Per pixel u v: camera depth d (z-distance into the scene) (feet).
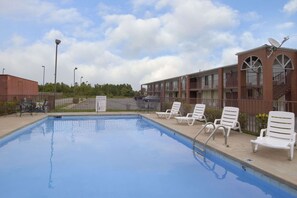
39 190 16.40
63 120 54.13
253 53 74.49
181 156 25.07
